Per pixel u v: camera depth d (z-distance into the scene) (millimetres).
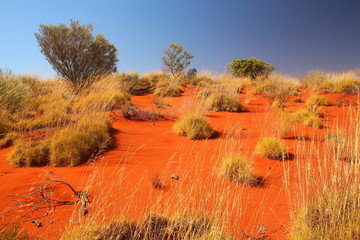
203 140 6594
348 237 2406
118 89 12609
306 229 2623
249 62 22406
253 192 3816
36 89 11398
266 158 5145
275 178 4246
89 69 16141
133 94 15812
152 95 15383
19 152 5117
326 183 2992
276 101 11500
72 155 5020
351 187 2787
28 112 8703
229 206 3412
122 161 5102
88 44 15930
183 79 19453
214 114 9867
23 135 6477
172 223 2734
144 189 3859
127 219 2875
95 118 7281
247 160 4449
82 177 4352
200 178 4219
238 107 10641
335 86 14555
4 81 9227
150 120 8750
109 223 2742
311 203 2861
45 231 2873
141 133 7324
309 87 15961
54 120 7453
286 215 3215
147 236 2660
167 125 8312
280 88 12047
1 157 5406
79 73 15758
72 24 15422
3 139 6207
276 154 5059
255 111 10531
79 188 3914
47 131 6488
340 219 2580
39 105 9680
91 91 10883
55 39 14930
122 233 2631
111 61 18172
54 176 4422
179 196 3252
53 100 10023
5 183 4160
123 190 3824
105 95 10250
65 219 3107
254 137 6695
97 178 4242
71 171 4648
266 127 7672
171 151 5742
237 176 4113
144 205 3383
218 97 10883
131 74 19891
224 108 10617
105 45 17453
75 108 9273
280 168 4621
